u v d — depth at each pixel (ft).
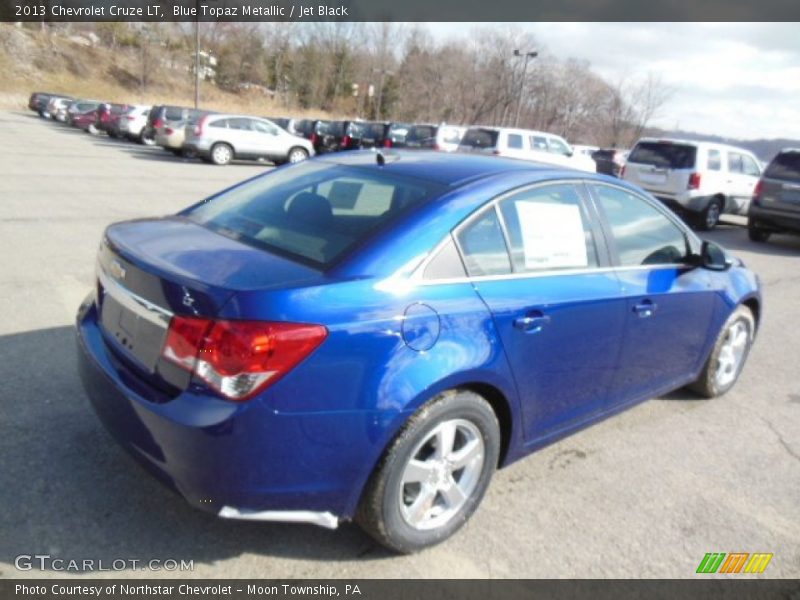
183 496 7.76
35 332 15.02
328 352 7.45
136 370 8.14
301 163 12.01
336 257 8.36
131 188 41.50
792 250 38.81
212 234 9.55
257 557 8.56
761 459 12.50
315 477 7.69
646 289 11.54
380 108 267.80
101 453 10.39
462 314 8.56
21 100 183.42
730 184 44.06
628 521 10.11
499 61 234.58
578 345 10.31
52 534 8.57
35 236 24.99
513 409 9.55
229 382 7.13
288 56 267.39
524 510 10.14
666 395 15.17
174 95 230.48
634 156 44.65
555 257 10.21
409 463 8.34
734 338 15.06
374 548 8.93
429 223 8.82
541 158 54.70
